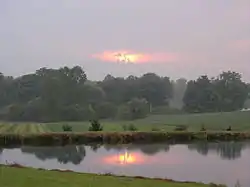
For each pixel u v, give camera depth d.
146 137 61.06
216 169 34.97
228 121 100.75
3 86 154.38
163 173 32.72
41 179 22.44
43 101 138.75
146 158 43.09
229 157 43.78
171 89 167.75
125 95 159.25
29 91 150.12
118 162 39.97
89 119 131.88
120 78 163.50
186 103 155.50
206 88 152.62
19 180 22.08
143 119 123.12
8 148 53.22
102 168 35.78
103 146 55.72
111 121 114.94
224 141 62.25
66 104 141.38
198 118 112.19
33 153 48.16
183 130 70.44
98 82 161.75
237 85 150.62
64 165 38.00
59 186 20.92
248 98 152.62
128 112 135.62
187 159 42.12
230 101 149.75
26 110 134.75
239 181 28.81
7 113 138.75
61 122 110.06
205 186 23.28
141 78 165.25
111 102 149.25
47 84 143.38
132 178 24.00
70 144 57.56
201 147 54.38
